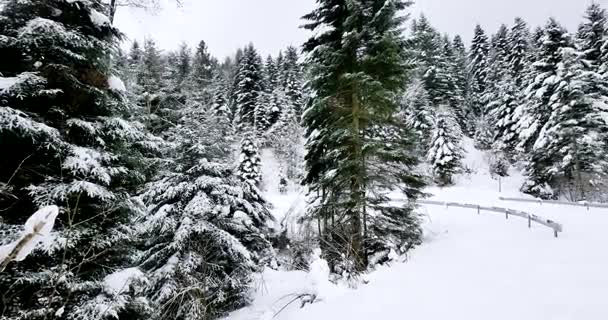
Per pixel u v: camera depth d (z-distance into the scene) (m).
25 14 5.91
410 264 11.23
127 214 6.98
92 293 5.76
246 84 46.28
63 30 5.59
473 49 55.78
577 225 14.70
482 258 10.84
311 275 10.62
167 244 9.92
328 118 12.77
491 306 7.17
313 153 13.37
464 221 17.45
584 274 8.32
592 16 35.38
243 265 10.72
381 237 12.18
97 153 6.04
